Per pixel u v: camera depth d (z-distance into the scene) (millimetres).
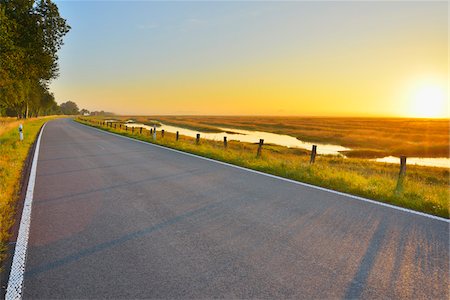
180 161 11789
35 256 3660
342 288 3008
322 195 6820
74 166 10266
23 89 38219
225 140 17375
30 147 16172
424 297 2873
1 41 15414
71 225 4715
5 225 4660
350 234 4480
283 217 5211
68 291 2924
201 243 4070
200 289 2959
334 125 101500
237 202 6102
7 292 2904
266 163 11172
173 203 5965
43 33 18875
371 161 22594
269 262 3541
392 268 3447
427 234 4539
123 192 6797
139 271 3305
